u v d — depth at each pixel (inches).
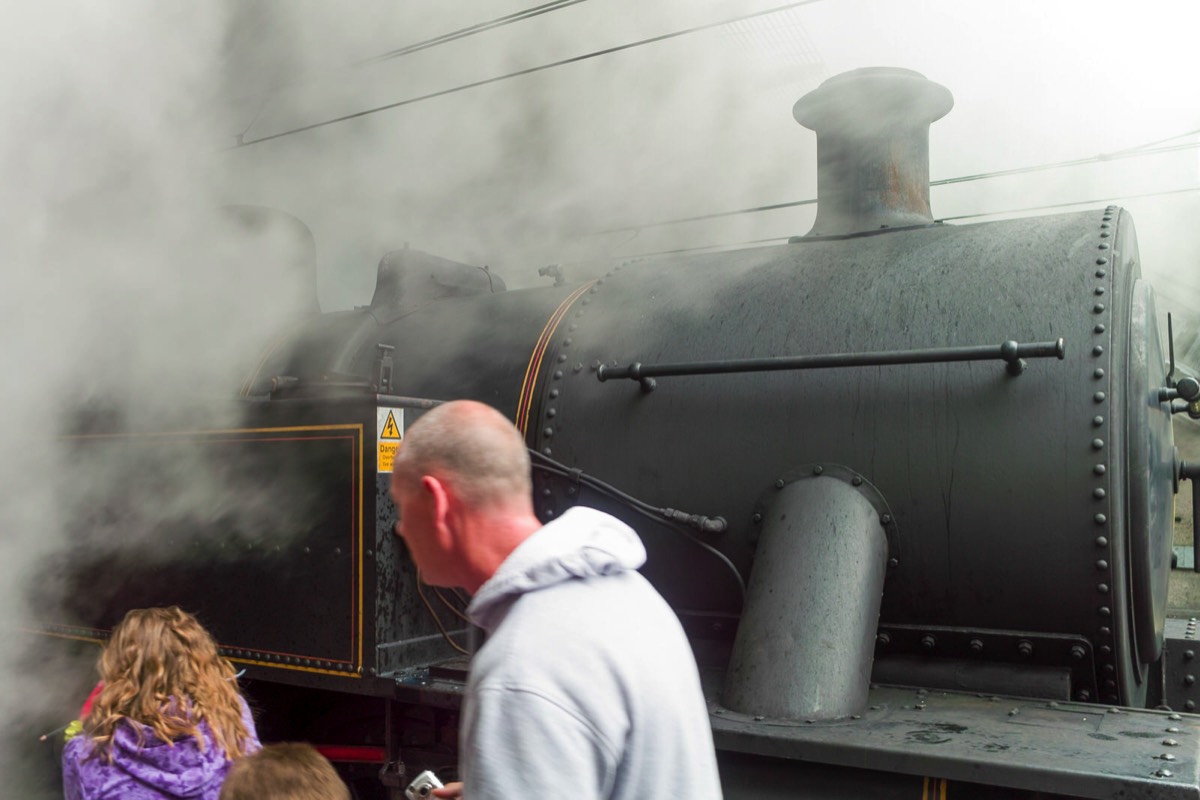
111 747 70.4
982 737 88.0
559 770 40.6
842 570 103.6
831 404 112.6
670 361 124.0
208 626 138.9
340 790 57.7
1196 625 144.3
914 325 111.2
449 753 120.7
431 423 49.5
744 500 116.0
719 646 120.2
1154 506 108.3
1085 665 102.3
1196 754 80.7
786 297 123.0
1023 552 102.9
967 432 105.3
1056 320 104.9
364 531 122.5
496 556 47.9
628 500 120.7
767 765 94.3
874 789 88.7
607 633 43.2
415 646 125.0
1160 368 120.2
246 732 77.1
